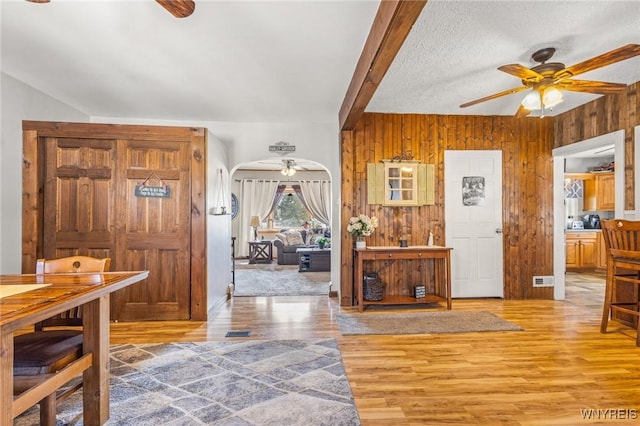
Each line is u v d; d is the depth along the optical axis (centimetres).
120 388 224
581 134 422
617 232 312
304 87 357
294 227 993
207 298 378
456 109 442
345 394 216
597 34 258
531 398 210
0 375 120
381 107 434
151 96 384
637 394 215
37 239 350
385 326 348
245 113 446
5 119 331
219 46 271
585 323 357
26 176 347
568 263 684
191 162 375
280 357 272
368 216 454
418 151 462
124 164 366
